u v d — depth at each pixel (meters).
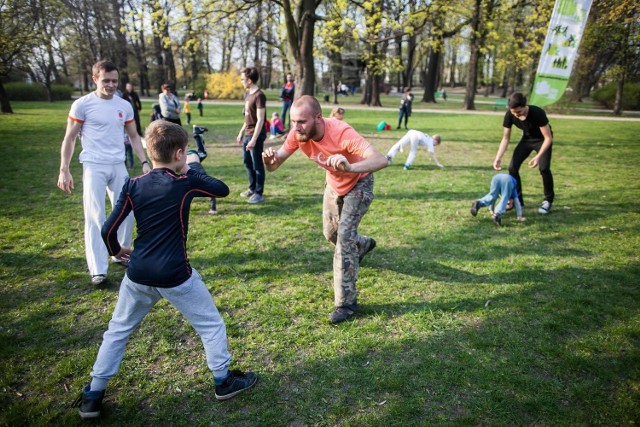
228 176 8.39
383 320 3.37
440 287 3.91
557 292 3.79
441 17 13.88
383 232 5.36
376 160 2.93
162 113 8.95
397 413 2.39
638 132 15.79
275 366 2.83
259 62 46.31
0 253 4.62
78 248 4.79
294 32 13.54
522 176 8.58
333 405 2.47
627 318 3.36
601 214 6.03
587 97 38.94
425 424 2.31
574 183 7.95
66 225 5.52
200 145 5.02
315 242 5.02
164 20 12.45
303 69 13.90
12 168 8.88
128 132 4.16
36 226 5.47
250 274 4.18
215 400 2.54
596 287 3.88
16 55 18.59
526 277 4.09
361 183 3.37
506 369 2.76
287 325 3.30
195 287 2.37
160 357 2.94
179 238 2.29
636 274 4.14
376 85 30.94
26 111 23.33
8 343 3.04
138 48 38.59
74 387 2.64
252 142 6.26
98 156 3.82
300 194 7.18
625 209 6.23
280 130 14.09
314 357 2.91
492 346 3.01
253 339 3.12
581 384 2.62
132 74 41.00
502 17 16.88
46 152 10.89
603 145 12.65
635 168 9.29
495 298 3.70
